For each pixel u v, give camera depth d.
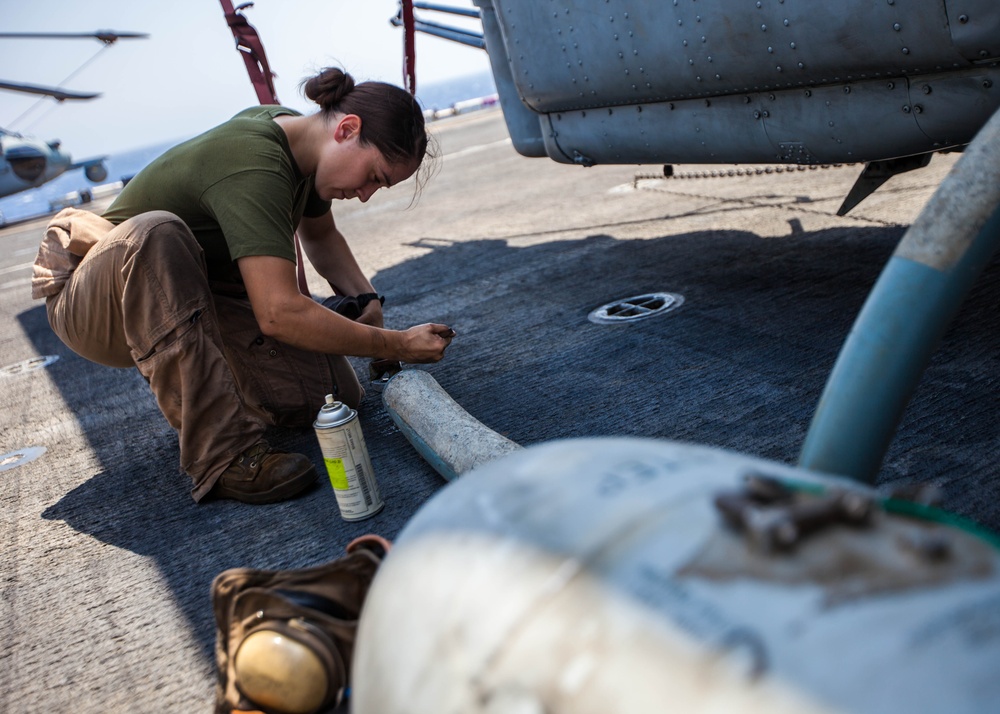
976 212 0.96
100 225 2.04
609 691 0.48
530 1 2.84
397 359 2.13
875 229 3.44
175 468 2.33
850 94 2.17
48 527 2.12
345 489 1.80
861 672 0.43
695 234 3.95
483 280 3.83
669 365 2.44
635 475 0.63
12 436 2.89
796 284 2.94
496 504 0.65
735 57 2.27
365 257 4.88
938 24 1.81
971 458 1.68
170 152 2.03
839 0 1.94
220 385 1.98
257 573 1.04
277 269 1.86
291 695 0.94
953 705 0.41
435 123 18.64
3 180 19.06
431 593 0.62
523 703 0.51
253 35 2.94
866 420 0.94
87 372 3.55
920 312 0.95
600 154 3.12
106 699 1.39
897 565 0.49
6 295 6.01
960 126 2.01
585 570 0.55
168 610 1.63
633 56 2.57
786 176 5.06
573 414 2.23
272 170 1.90
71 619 1.67
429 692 0.57
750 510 0.52
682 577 0.52
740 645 0.46
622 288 3.29
